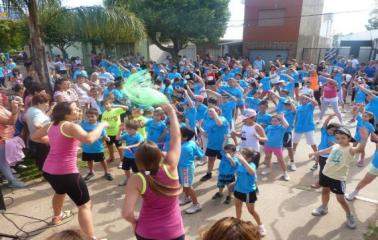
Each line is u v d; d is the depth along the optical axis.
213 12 23.30
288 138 6.71
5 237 4.37
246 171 4.36
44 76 8.47
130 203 2.60
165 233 2.72
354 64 18.67
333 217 4.95
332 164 4.57
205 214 5.05
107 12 9.13
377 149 5.17
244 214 5.05
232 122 8.23
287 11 24.84
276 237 4.46
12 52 23.94
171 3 22.56
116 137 6.51
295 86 12.97
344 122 10.83
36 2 8.09
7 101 6.80
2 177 6.23
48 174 3.81
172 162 2.75
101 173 6.63
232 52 28.75
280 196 5.66
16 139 5.84
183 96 9.32
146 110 6.73
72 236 1.63
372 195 5.68
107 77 11.80
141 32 10.10
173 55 25.59
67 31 9.66
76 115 3.96
